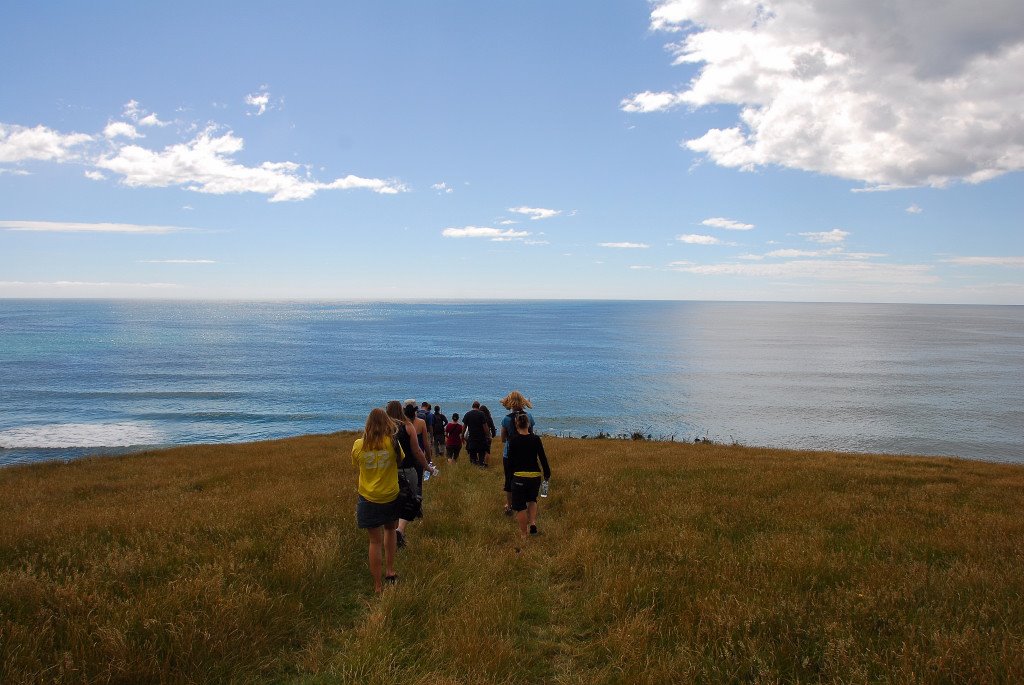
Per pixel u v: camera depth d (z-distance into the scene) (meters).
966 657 4.09
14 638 4.15
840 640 4.30
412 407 8.49
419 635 4.92
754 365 100.19
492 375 85.06
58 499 12.27
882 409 58.41
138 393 66.06
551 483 13.01
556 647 4.88
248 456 21.41
